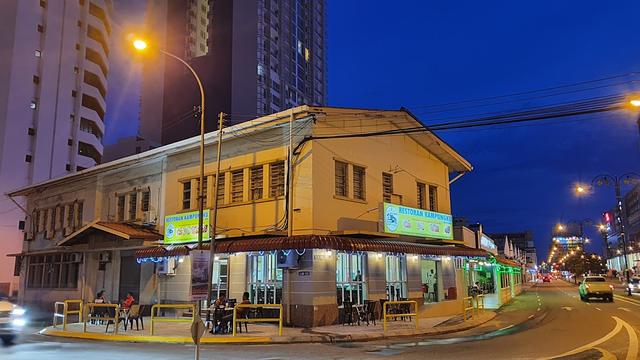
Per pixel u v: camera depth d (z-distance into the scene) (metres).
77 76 69.94
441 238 27.58
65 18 68.81
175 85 100.00
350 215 22.41
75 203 33.22
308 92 109.12
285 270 20.55
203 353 13.77
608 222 125.00
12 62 62.53
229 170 23.95
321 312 19.86
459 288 30.31
